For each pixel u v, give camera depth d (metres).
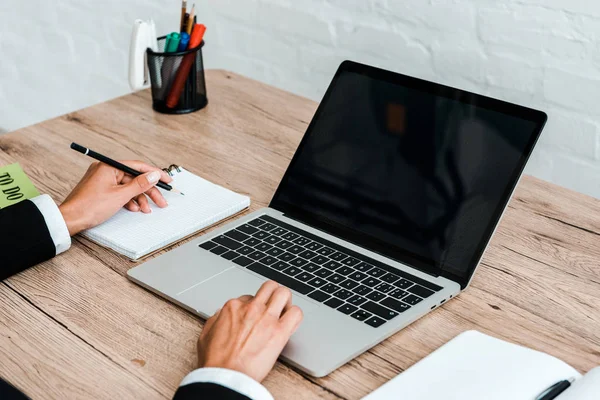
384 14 1.78
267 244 1.06
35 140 1.39
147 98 1.60
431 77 1.77
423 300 0.93
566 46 1.53
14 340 0.88
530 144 0.98
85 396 0.79
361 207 1.08
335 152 1.15
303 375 0.82
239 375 0.75
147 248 1.04
